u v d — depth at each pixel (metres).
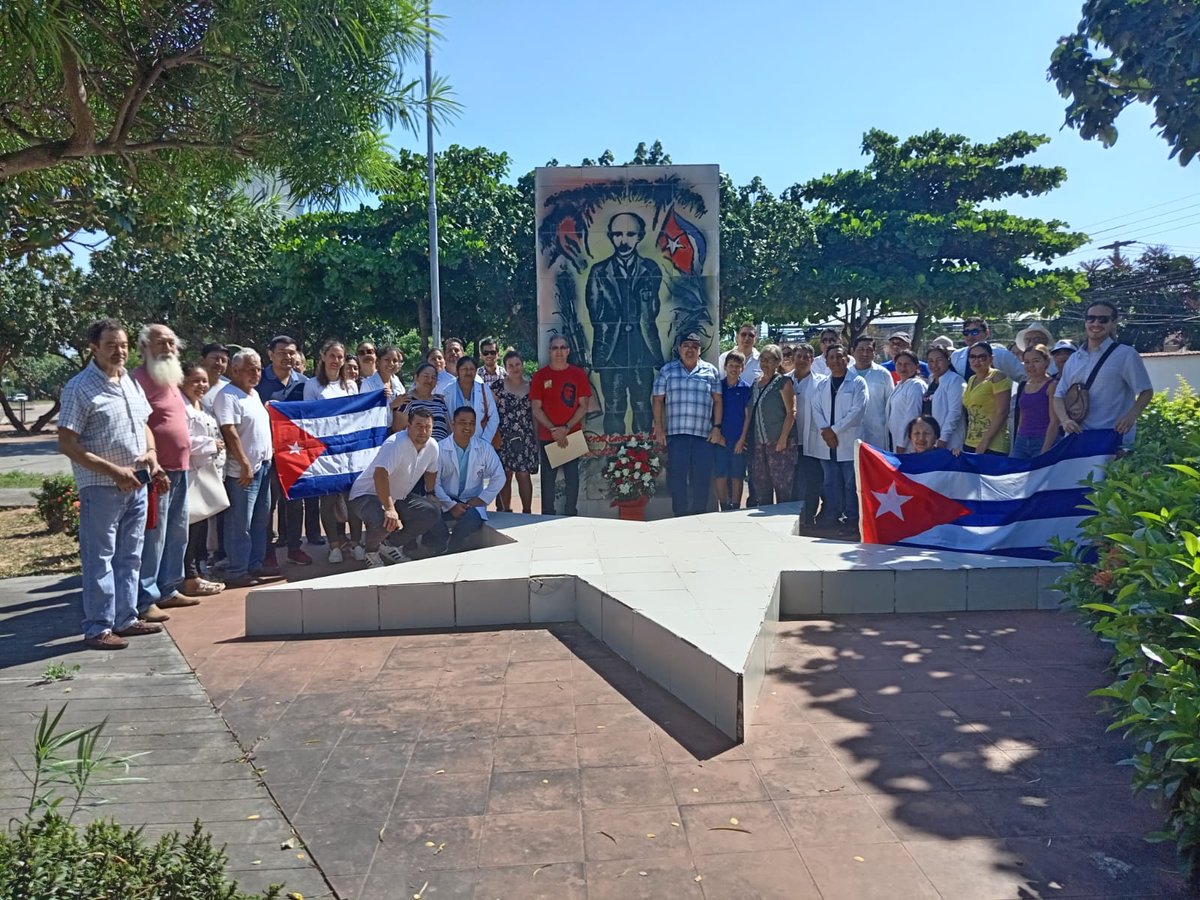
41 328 30.19
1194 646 2.99
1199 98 6.36
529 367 24.67
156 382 6.13
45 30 3.31
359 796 3.55
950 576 5.91
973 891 2.85
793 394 8.84
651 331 10.27
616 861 3.06
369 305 21.02
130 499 5.66
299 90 4.12
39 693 4.71
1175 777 2.71
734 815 3.35
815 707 4.39
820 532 8.41
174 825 3.33
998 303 21.59
